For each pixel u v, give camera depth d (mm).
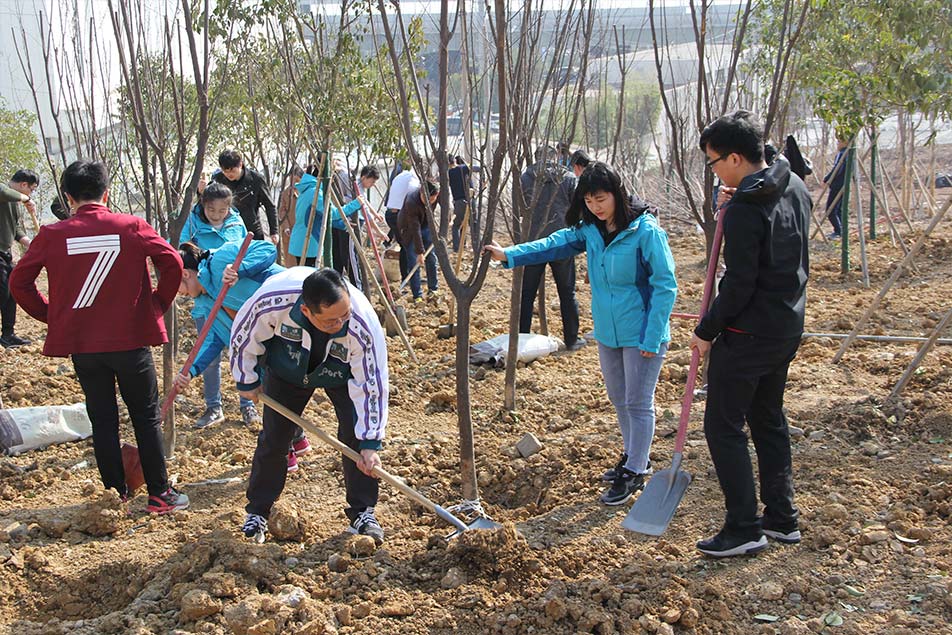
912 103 7504
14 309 8719
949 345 7211
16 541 4715
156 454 4953
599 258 4730
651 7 5617
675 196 16250
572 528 4605
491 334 8867
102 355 4723
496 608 3877
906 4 7305
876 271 10750
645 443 4848
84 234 4676
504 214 7043
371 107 7148
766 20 11258
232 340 4227
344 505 5066
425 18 9406
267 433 4480
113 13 5438
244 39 6801
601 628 3654
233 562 4113
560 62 5758
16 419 6043
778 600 3816
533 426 6297
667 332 4785
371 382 4199
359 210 9406
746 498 4059
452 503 5137
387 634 3746
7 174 12828
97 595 4328
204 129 5418
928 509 4414
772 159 4129
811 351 7344
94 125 6480
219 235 6234
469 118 6070
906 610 3660
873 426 5520
